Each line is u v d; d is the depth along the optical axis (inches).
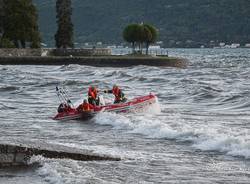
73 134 1953.7
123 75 5246.1
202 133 1769.2
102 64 7342.5
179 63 7465.6
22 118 2426.2
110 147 1659.7
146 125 2007.9
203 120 2247.8
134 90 3789.4
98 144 1722.4
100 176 1282.0
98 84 4249.5
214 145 1612.9
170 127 1945.1
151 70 6220.5
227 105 2918.3
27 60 7588.6
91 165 1386.6
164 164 1412.4
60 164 1364.4
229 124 2112.5
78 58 7465.6
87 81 4451.3
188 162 1434.5
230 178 1267.2
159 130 1892.2
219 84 4286.4
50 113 2600.9
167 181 1247.5
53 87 4062.5
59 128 2119.8
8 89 3907.5
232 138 1611.7
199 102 3070.9
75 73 5915.4
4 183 1250.6
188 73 5792.3
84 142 1766.7
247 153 1502.2
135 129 1993.1
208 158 1476.4
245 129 1924.2
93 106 2383.1
